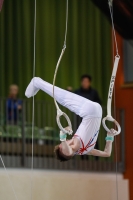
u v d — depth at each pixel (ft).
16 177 67.21
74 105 46.01
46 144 71.97
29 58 82.48
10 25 81.46
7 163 67.10
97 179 74.74
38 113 74.08
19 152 68.69
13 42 81.87
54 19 84.89
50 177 70.18
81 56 86.79
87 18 87.61
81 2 87.25
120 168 78.64
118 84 84.99
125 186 77.66
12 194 66.39
